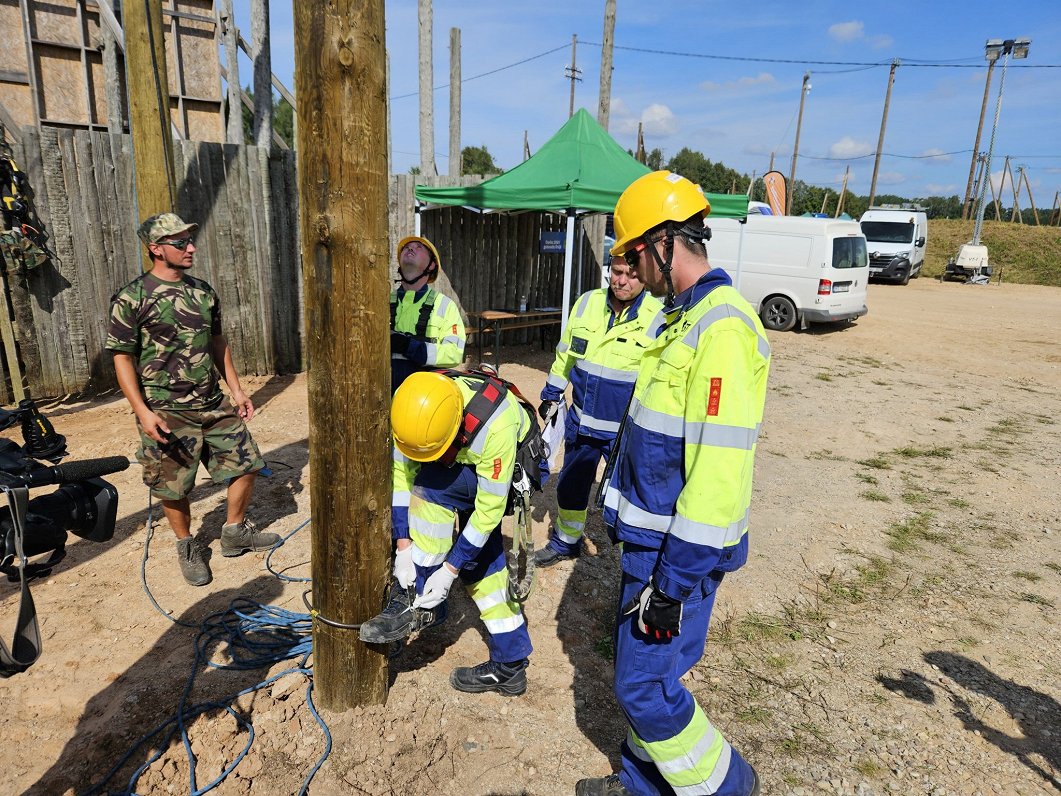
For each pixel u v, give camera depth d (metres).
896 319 14.88
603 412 3.69
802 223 12.57
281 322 7.93
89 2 8.77
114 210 6.59
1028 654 3.37
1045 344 12.37
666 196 1.96
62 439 2.08
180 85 9.66
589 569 4.09
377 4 2.08
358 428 2.38
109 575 3.78
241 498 3.88
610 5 12.18
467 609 3.62
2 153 5.80
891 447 6.62
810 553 4.38
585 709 2.91
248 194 7.43
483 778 2.54
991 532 4.76
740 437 1.78
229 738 2.65
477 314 9.20
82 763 2.53
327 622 2.62
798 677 3.15
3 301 6.05
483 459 2.45
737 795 2.15
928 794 2.52
